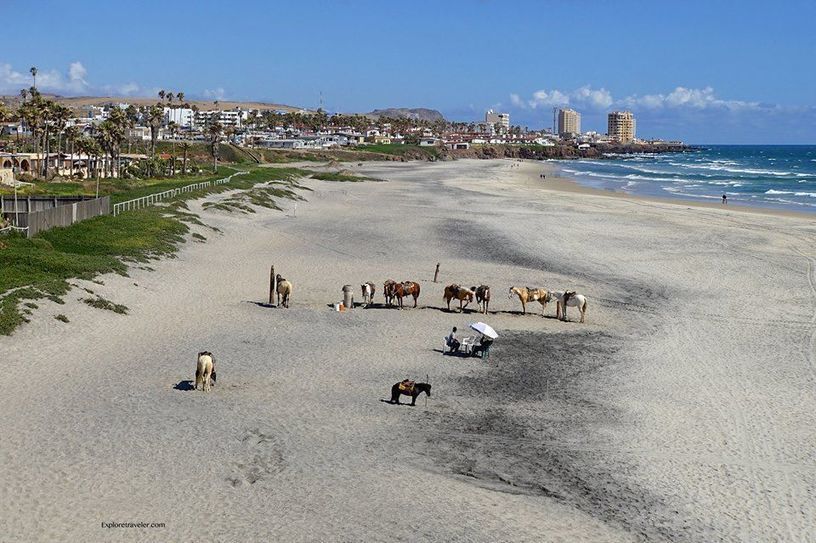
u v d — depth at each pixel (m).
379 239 74.69
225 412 27.95
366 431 27.06
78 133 142.50
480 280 55.75
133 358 33.88
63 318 37.00
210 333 39.22
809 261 65.56
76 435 24.75
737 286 55.38
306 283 53.12
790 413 30.44
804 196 134.75
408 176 189.50
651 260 65.38
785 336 42.28
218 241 67.25
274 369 33.84
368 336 40.28
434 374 34.28
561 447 26.47
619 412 30.16
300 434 26.36
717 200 126.81
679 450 26.50
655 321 45.19
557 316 45.53
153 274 50.72
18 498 20.31
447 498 22.23
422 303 48.31
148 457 23.55
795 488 23.77
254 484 22.31
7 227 52.06
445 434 27.22
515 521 21.08
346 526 20.27
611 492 23.19
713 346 40.19
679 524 21.39
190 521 19.95
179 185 111.31
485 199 123.56
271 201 99.88
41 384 29.20
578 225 88.25
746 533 21.00
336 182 152.62
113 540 18.75
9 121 116.56
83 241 55.47
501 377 34.22
